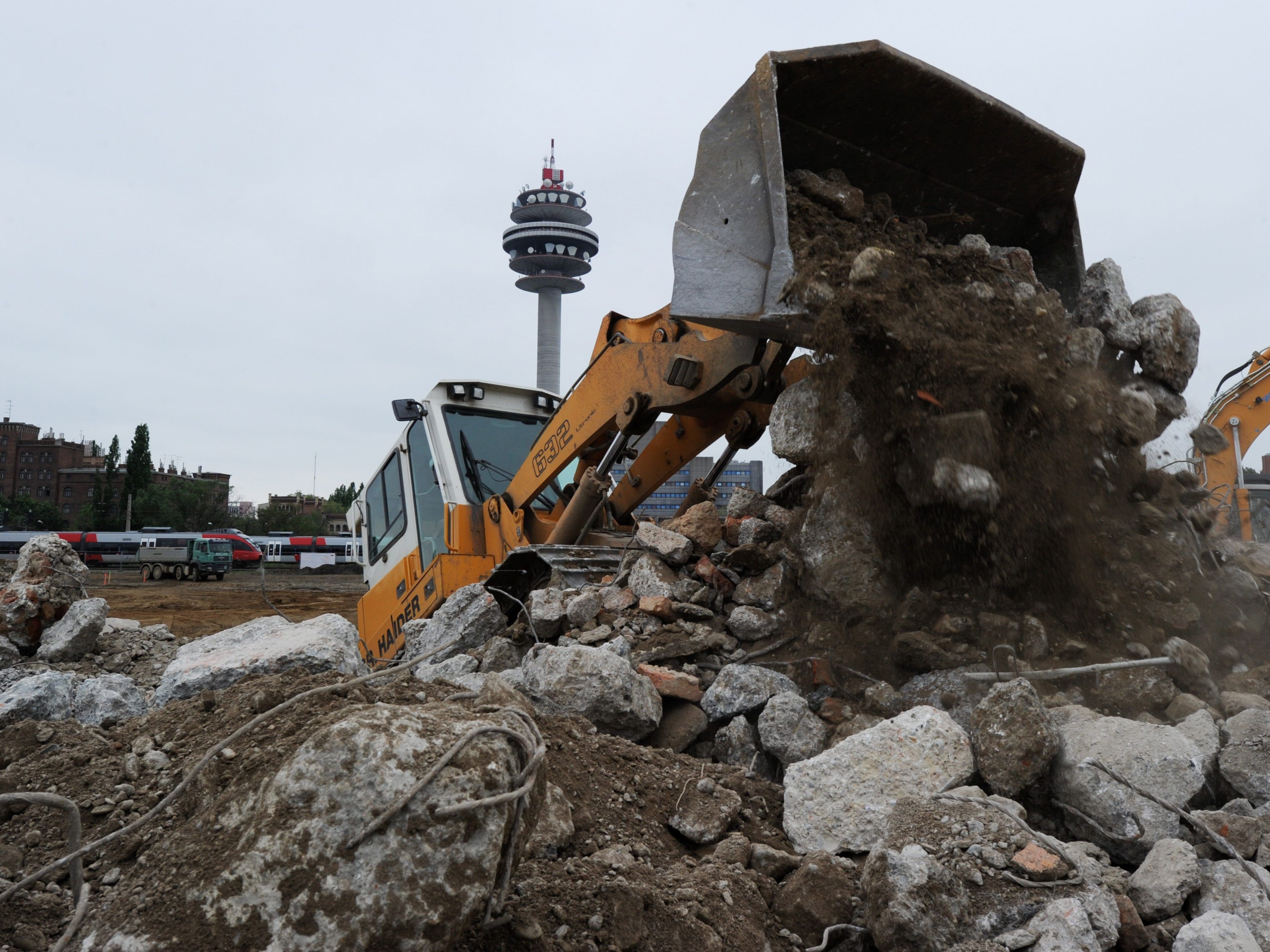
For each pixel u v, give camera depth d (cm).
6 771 308
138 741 325
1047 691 422
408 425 861
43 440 10650
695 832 322
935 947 250
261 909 181
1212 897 268
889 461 454
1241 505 1105
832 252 468
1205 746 352
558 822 300
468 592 657
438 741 201
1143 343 536
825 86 489
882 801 327
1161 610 467
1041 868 271
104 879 254
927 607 459
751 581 516
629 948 239
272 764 218
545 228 10494
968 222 572
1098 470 478
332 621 495
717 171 489
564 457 697
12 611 562
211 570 3634
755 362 540
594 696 405
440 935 183
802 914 274
